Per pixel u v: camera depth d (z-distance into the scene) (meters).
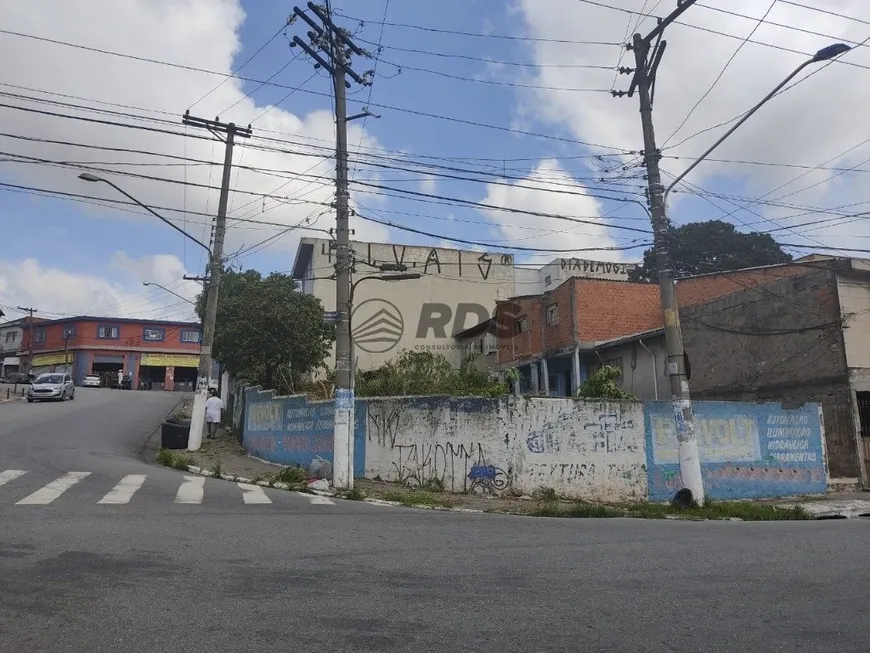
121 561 7.02
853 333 19.28
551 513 13.48
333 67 16.34
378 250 37.38
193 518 9.98
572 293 26.61
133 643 4.73
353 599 5.89
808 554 8.40
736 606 5.88
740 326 22.42
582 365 27.78
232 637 4.88
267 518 10.40
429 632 5.07
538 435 15.99
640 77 15.70
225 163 21.34
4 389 49.03
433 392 19.38
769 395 21.17
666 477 16.84
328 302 35.75
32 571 6.53
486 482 15.70
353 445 15.88
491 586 6.47
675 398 15.20
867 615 5.66
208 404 25.36
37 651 4.56
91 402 37.75
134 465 16.80
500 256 39.62
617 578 6.89
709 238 39.72
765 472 17.86
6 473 13.77
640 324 27.19
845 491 18.41
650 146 15.67
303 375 27.44
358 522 10.51
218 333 26.44
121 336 64.75
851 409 18.78
